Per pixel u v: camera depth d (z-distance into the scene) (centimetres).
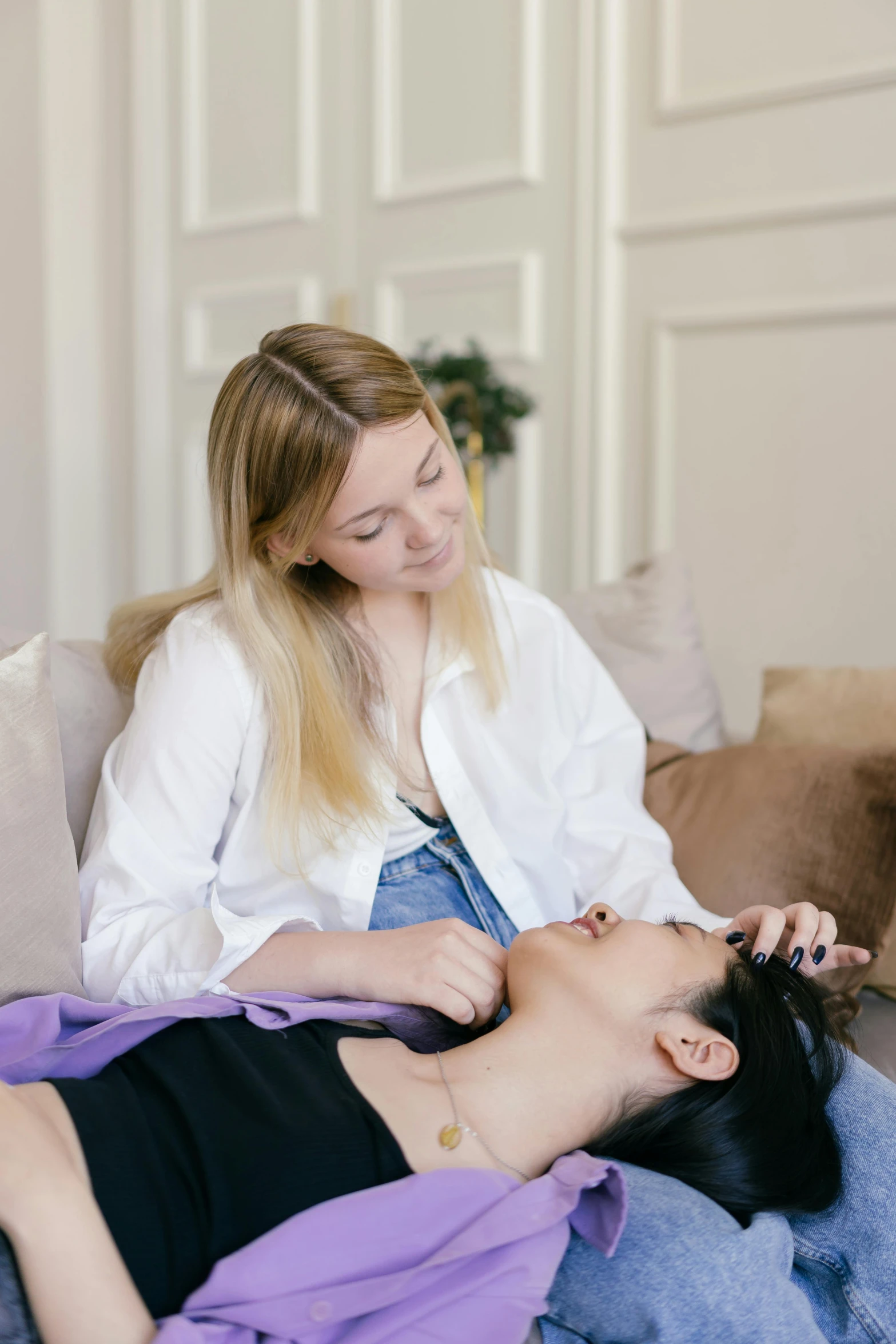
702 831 153
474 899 135
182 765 125
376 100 332
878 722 160
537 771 144
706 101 268
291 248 362
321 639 134
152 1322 77
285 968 113
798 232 261
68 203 390
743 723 285
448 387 269
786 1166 98
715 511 283
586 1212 89
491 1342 81
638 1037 100
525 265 306
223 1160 87
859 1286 98
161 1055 99
